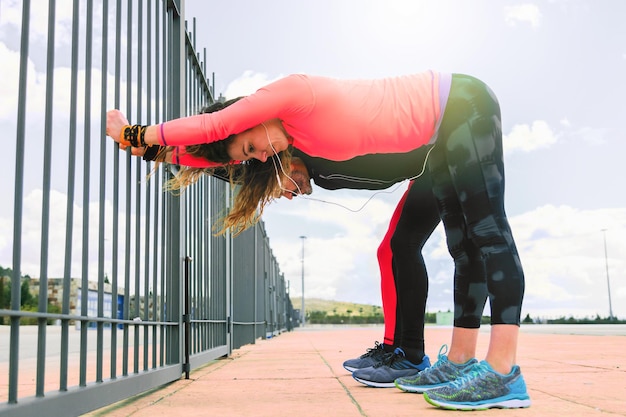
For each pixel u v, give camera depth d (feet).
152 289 8.97
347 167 8.27
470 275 8.14
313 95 7.00
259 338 34.55
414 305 9.29
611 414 6.42
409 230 9.31
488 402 6.73
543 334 39.58
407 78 7.65
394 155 8.22
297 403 7.43
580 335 36.81
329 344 27.12
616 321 131.95
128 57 7.88
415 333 9.32
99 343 6.74
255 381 10.22
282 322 59.93
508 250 7.11
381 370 9.14
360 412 6.63
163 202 9.57
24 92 4.91
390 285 10.04
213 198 15.44
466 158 7.35
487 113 7.45
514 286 6.98
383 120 7.27
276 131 7.29
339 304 335.88
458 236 8.11
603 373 11.48
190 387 9.35
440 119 7.50
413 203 9.26
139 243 8.06
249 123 6.93
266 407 7.07
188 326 10.88
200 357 12.44
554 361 14.65
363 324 160.35
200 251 13.16
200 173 8.46
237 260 22.40
